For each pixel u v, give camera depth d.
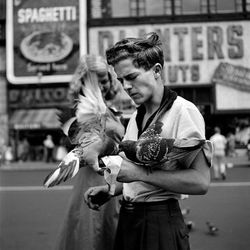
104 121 2.61
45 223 6.36
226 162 12.91
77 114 2.65
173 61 21.53
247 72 21.11
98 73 2.80
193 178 1.68
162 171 1.71
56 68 21.70
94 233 2.84
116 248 1.97
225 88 21.12
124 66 1.75
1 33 22.14
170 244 1.80
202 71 21.47
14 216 6.93
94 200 2.13
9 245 5.08
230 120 20.92
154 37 1.80
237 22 21.38
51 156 21.59
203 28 21.53
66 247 2.92
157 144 1.64
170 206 1.86
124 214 1.93
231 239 5.19
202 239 5.23
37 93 22.42
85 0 21.45
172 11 21.61
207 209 7.18
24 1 21.55
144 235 1.83
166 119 1.78
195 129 1.73
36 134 22.77
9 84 22.59
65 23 21.44
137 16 21.66
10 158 21.50
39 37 21.66
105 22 21.70
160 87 1.82
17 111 22.67
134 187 1.89
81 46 21.42
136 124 1.95
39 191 10.11
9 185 11.88
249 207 7.20
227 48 21.41
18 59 21.86
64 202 8.34
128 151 1.69
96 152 2.29
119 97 2.91
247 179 11.62
